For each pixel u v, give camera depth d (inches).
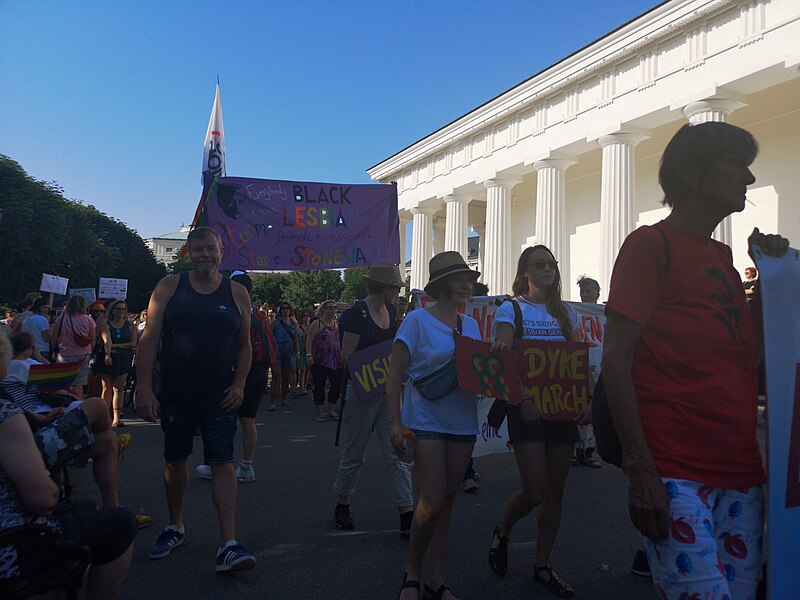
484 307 243.4
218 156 362.9
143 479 237.3
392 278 189.5
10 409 88.0
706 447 73.7
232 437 152.9
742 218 735.1
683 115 673.6
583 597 135.1
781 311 80.0
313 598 134.0
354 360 175.9
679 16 636.1
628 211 730.2
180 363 148.9
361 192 300.7
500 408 136.7
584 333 255.6
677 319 75.6
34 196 1422.2
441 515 129.5
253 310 234.4
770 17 565.6
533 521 189.9
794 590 75.4
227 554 144.3
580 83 799.7
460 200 1106.7
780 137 696.4
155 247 5118.1
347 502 183.2
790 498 76.5
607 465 267.3
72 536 93.8
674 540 70.6
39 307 427.8
